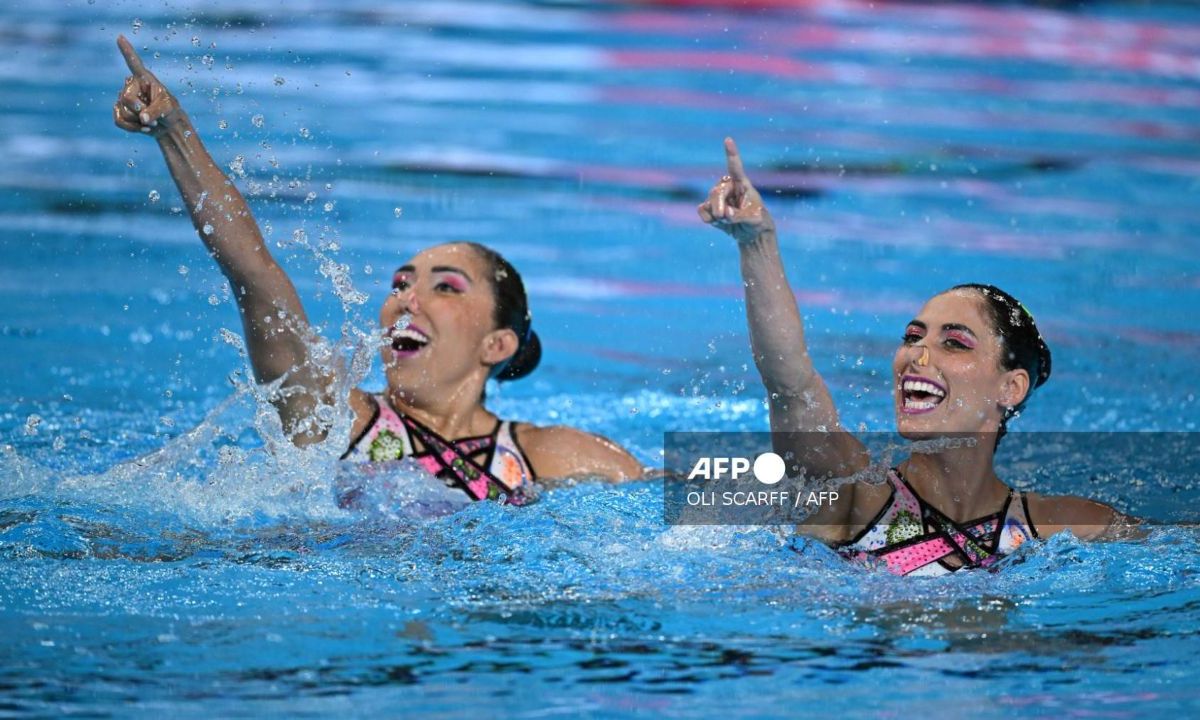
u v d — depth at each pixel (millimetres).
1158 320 22625
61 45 38406
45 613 10328
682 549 12203
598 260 25734
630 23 44625
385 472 14094
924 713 8828
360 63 38781
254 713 8656
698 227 27812
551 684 9219
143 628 10102
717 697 9055
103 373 19109
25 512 12742
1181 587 11422
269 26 42250
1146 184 30875
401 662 9570
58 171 29500
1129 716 8789
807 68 39688
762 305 11570
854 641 10117
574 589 11156
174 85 34781
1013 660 9789
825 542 12359
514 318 15211
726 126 34219
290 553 12000
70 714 8578
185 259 24750
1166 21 45438
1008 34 43812
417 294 14773
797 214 28359
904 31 43812
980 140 33625
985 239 27031
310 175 29281
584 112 35219
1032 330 12555
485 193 29156
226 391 18625
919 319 12453
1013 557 12141
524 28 43781
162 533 12461
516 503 14125
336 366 14211
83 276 23578
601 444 15203
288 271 23516
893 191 29875
